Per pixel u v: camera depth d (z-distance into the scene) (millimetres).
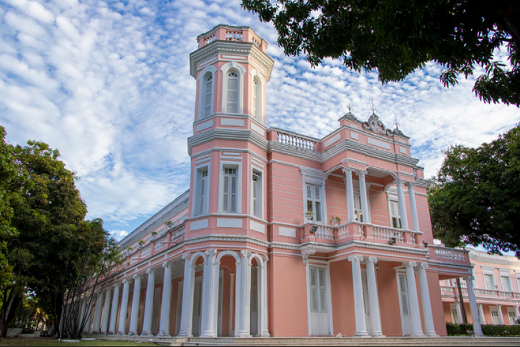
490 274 35188
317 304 16719
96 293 28969
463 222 21938
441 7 7367
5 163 14281
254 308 16547
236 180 16391
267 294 15828
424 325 17078
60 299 28609
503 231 19953
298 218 17562
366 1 8953
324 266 17406
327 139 19438
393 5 7617
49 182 22781
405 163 19328
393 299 18438
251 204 16141
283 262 16328
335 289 17297
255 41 19250
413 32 7590
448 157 22328
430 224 21422
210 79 18469
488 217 19875
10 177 14711
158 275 21812
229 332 16547
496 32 8211
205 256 14836
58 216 22188
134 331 20297
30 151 23484
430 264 20062
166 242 17500
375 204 20078
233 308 16828
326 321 16703
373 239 16656
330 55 10414
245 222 15531
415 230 18266
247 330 14086
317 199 18578
